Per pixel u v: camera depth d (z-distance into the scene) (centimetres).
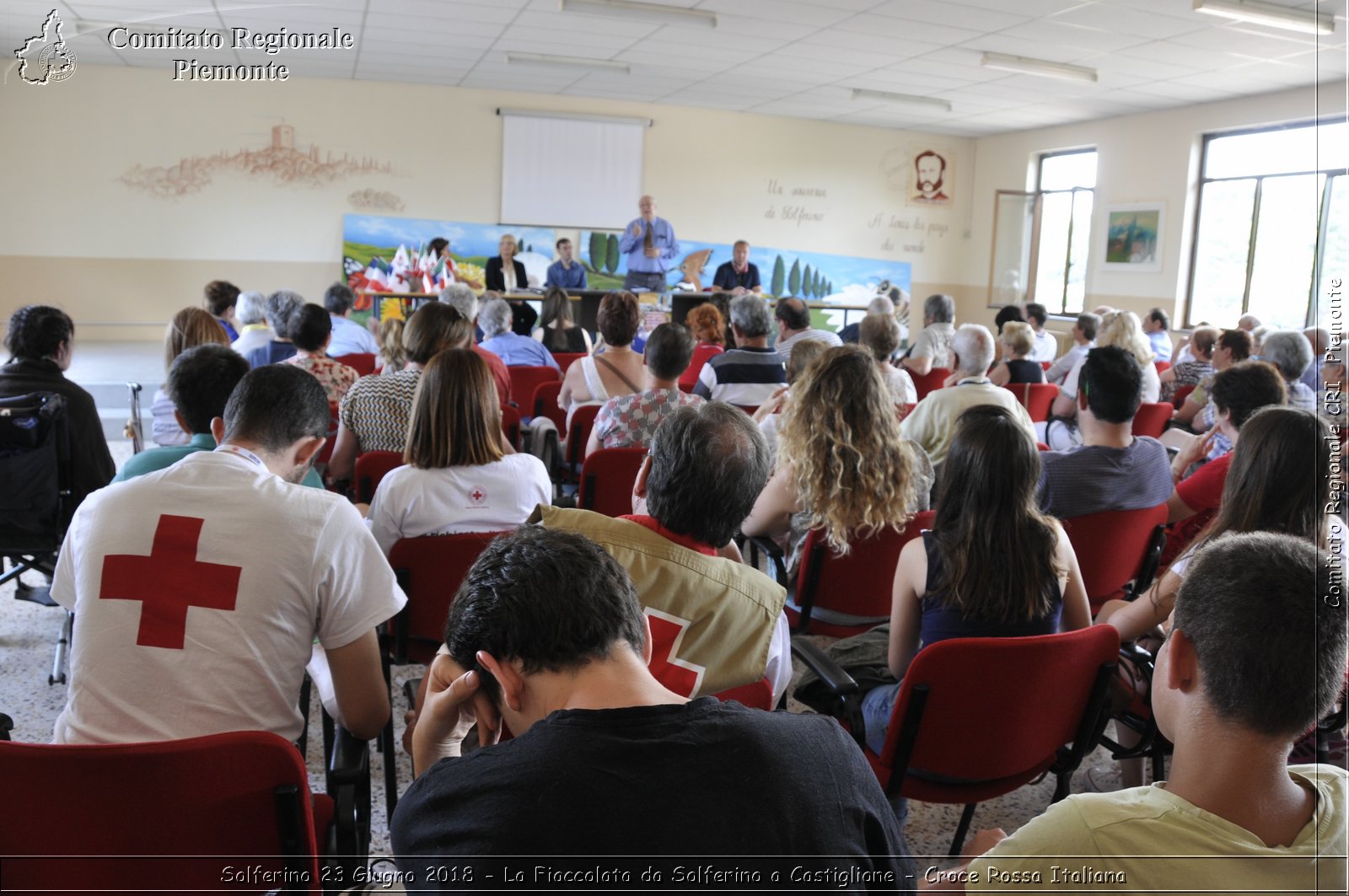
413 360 350
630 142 1161
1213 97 972
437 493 224
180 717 139
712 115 1193
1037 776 189
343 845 148
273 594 143
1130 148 1109
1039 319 793
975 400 323
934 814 237
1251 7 647
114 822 117
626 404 324
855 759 95
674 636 148
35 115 970
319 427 164
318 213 1066
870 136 1271
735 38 813
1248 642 87
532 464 235
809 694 203
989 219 1319
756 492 158
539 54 902
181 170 1018
